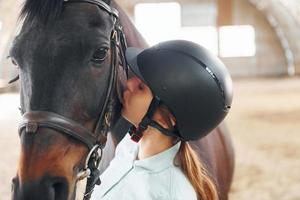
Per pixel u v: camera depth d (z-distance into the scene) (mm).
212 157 3182
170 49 2229
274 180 7312
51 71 2025
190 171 2215
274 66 30547
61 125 2020
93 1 2189
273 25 30172
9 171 7684
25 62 2062
